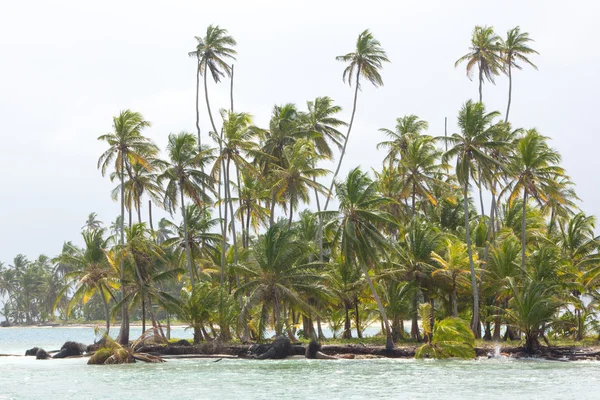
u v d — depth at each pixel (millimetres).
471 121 64875
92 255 71750
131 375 47344
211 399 35438
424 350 58219
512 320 60656
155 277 70750
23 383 43281
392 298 65625
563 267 66062
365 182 61625
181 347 64438
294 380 43250
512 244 66062
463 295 69062
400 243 70812
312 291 64312
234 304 66125
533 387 38719
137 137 71500
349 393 37031
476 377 43625
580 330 70875
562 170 67562
